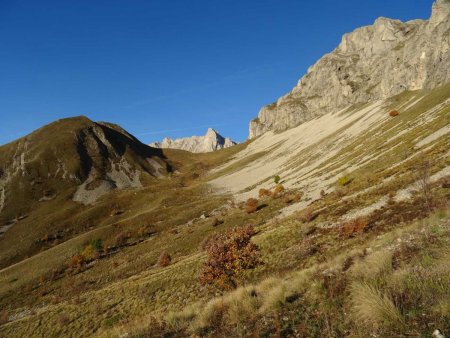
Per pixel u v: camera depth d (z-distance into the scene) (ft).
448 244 34.53
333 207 137.28
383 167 185.88
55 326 125.29
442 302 22.67
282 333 27.84
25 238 367.66
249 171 536.42
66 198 498.28
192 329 34.73
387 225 86.12
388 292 26.23
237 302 37.68
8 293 218.79
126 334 40.81
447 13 439.63
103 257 253.85
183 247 211.61
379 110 462.60
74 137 647.97
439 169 115.65
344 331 24.68
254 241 128.47
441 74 372.79
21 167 563.48
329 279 36.11
